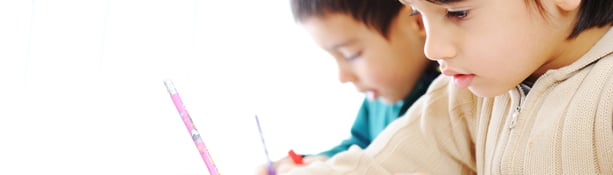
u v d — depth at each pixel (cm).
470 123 72
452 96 73
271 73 124
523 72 57
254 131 120
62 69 106
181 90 114
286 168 90
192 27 114
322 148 125
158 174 112
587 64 58
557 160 59
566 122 58
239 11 119
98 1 106
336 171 72
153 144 112
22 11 102
